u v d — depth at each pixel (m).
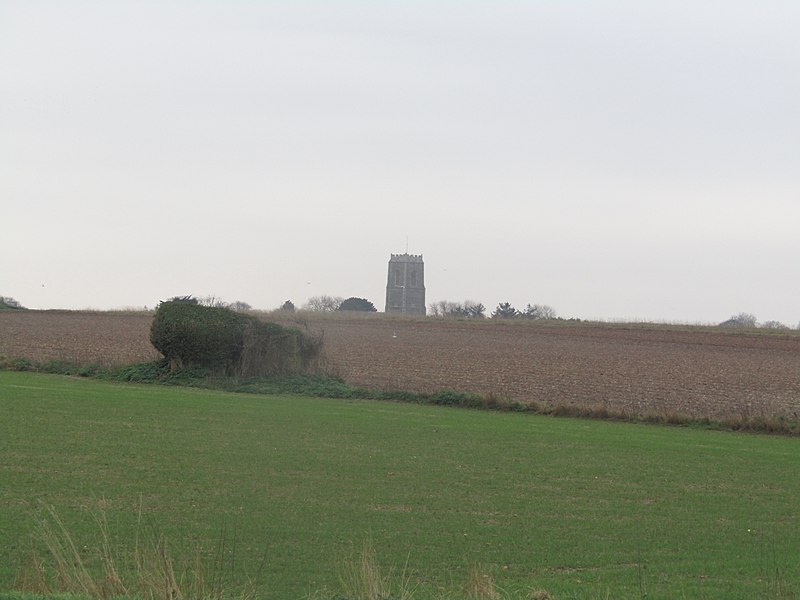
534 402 64.38
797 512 33.19
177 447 40.16
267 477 34.81
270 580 22.72
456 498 33.06
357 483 34.69
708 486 37.53
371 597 20.38
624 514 31.94
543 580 23.91
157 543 22.89
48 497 29.86
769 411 64.44
